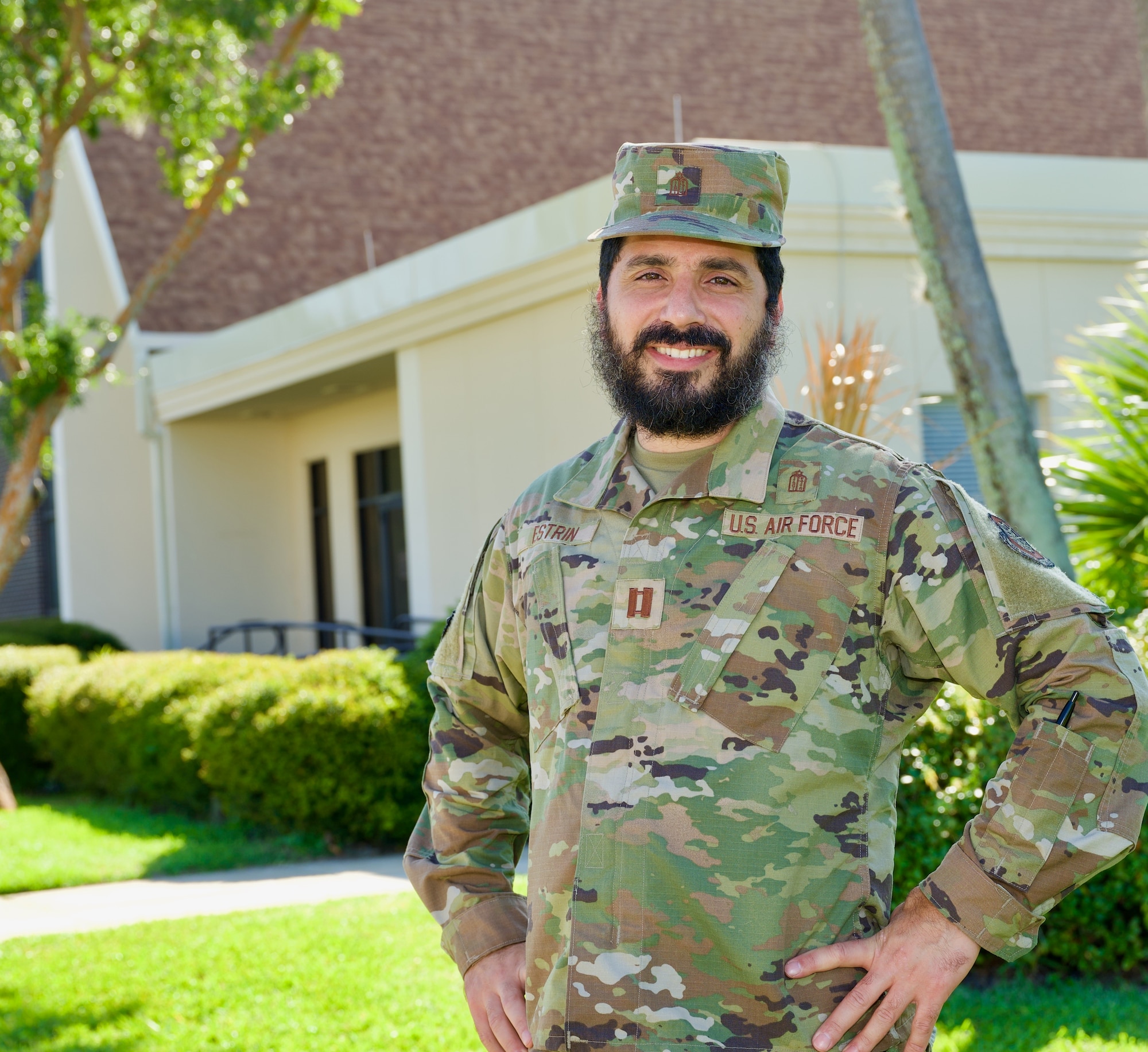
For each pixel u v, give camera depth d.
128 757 9.88
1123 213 9.65
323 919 6.06
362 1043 4.45
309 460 16.56
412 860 2.46
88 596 16.84
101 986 5.18
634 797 1.99
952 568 2.00
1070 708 1.94
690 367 2.15
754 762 1.96
